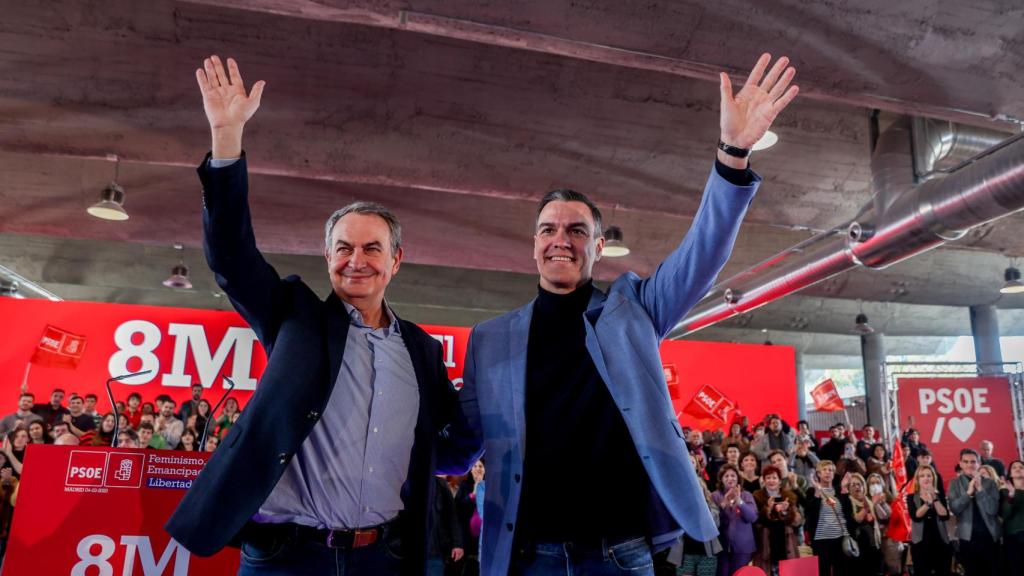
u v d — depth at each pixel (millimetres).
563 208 1979
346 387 1828
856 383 36250
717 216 1713
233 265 1697
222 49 5551
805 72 4844
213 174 1637
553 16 4266
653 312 1894
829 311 16312
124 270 12398
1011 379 9516
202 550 1551
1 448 6980
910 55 4645
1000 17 4336
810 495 7477
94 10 5207
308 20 5398
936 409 9516
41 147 6750
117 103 6102
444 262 10500
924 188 6406
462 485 7379
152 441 9469
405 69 5871
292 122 6426
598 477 1736
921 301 13070
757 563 7000
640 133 6707
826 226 8742
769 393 14180
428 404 1937
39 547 2355
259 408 1684
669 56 4648
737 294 11188
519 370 1878
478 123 6520
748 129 1680
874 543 7660
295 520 1700
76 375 10742
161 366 11008
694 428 12906
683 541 7016
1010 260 12797
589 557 1688
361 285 1892
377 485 1787
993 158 5621
